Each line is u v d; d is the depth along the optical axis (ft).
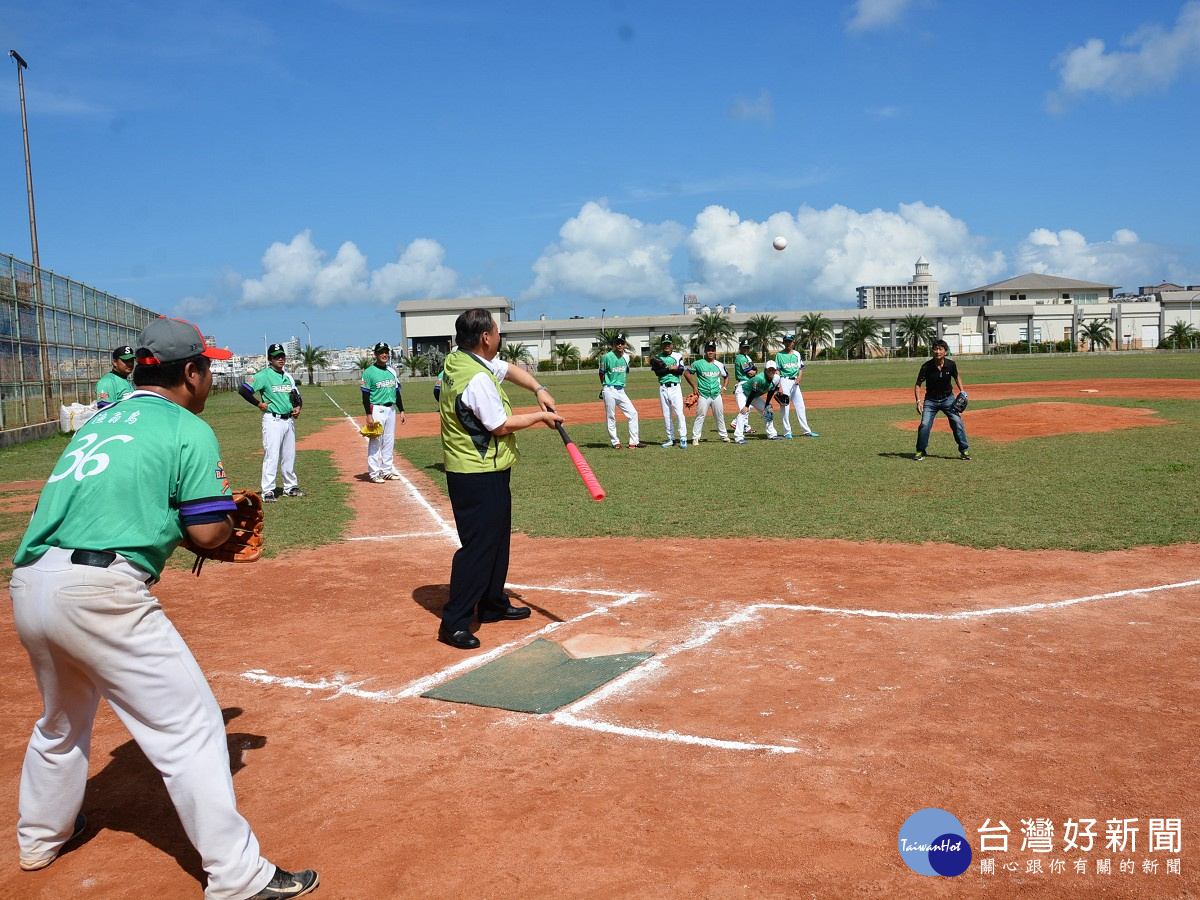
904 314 329.93
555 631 17.98
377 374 40.86
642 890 8.96
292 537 28.30
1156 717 12.93
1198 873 9.14
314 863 9.73
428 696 14.65
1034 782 11.07
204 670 16.17
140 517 9.21
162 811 11.39
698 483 36.68
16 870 10.02
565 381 192.85
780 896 8.82
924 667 15.17
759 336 299.58
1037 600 18.97
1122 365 166.50
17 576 9.23
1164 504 28.73
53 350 78.07
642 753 12.23
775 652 16.15
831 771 11.48
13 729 13.92
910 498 31.48
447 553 26.03
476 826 10.39
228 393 199.00
